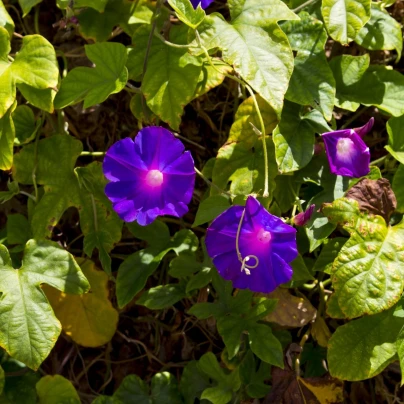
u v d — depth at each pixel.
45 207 0.72
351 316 0.64
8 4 0.80
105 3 0.72
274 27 0.64
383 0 0.73
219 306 0.71
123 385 0.74
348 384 0.77
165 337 0.79
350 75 0.71
